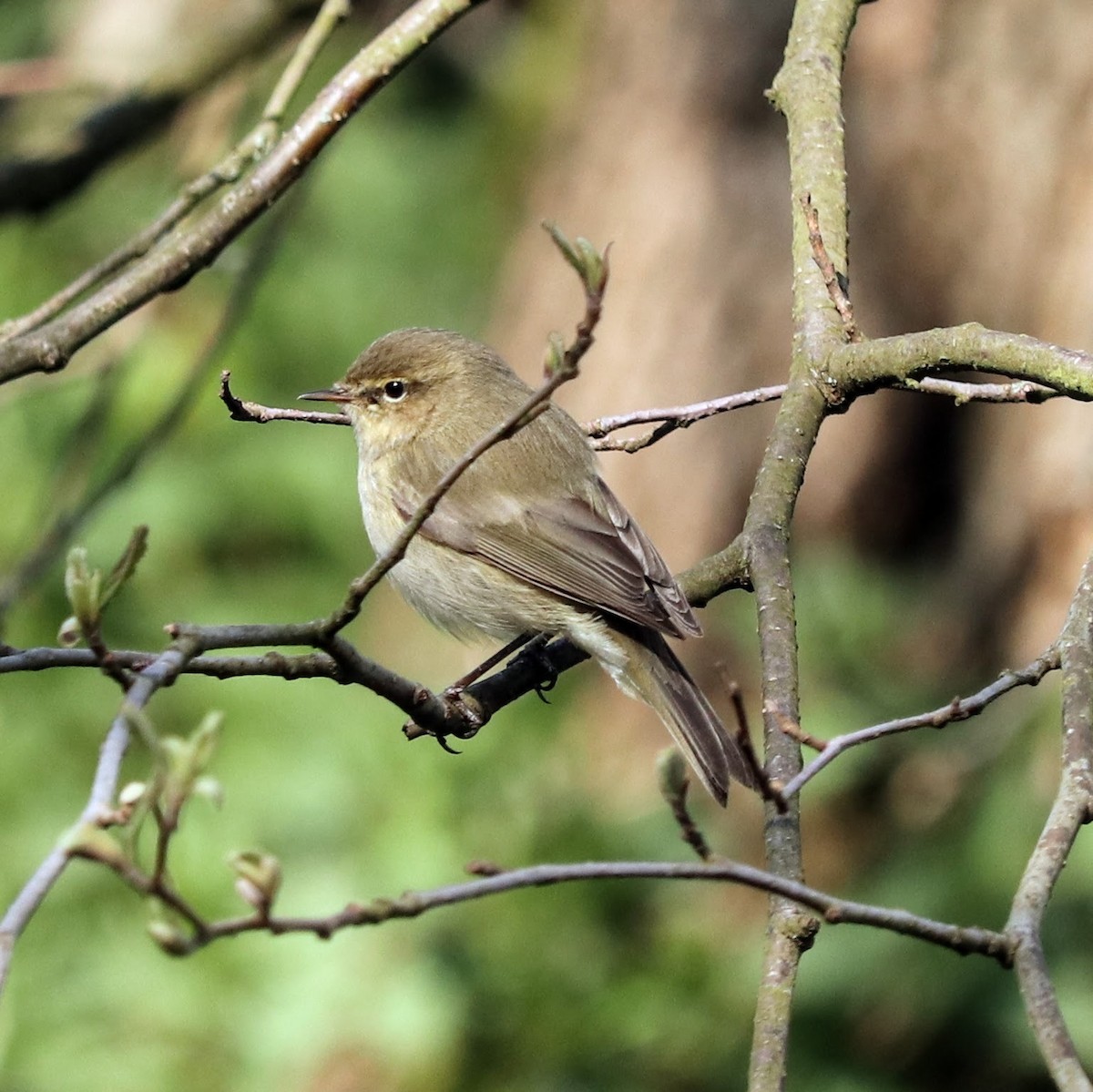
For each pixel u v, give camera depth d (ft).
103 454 49.93
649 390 49.21
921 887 37.60
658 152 50.06
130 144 36.50
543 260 51.70
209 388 52.08
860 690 42.24
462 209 59.98
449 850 38.45
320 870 38.91
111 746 13.89
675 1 50.96
